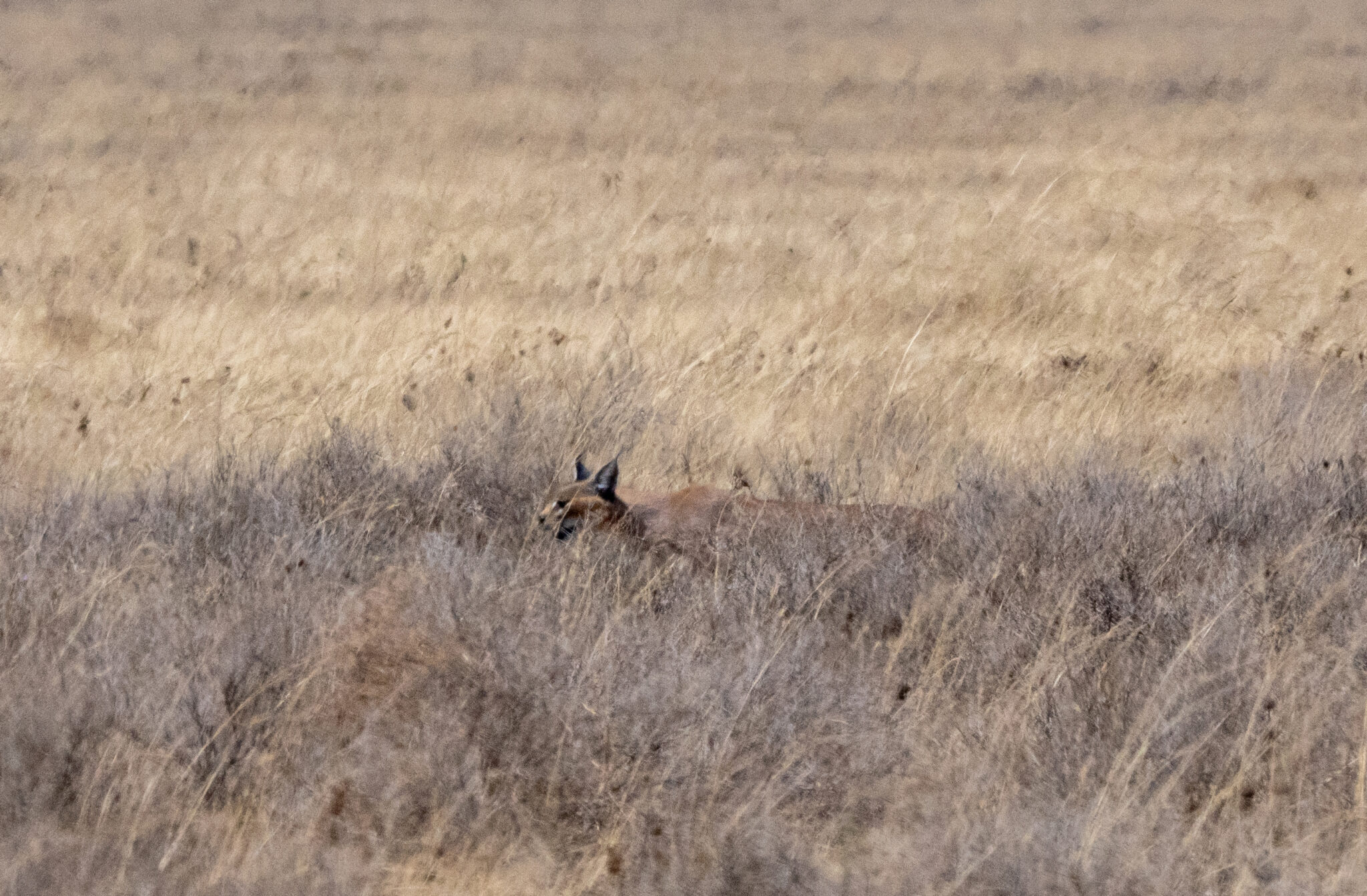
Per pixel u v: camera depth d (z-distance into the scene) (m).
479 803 16.05
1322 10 140.25
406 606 18.64
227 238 56.50
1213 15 138.50
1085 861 14.85
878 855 15.41
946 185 70.00
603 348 38.72
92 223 58.00
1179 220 57.91
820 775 16.62
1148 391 34.53
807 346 39.16
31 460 29.16
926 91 100.88
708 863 15.24
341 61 108.44
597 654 17.64
